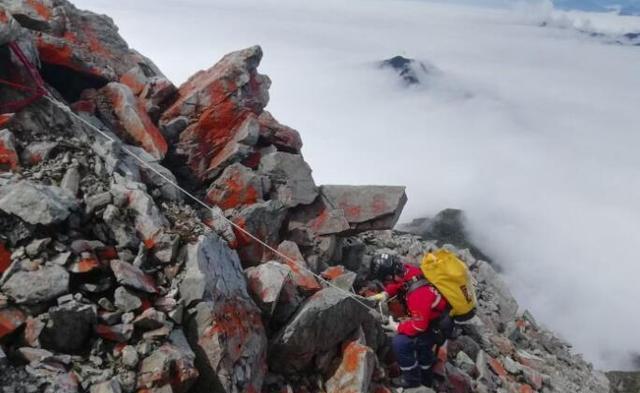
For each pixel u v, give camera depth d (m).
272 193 5.63
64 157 4.02
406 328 4.32
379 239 8.20
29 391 2.72
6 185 3.49
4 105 4.16
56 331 3.02
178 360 3.18
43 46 5.12
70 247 3.38
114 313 3.24
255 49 6.09
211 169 5.60
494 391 5.56
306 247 5.62
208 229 4.16
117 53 6.14
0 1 5.25
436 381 4.95
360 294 5.73
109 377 2.99
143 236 3.74
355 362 4.30
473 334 6.35
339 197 6.14
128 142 5.16
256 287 4.24
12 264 3.12
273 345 4.09
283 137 6.18
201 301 3.55
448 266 4.33
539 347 7.95
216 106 5.75
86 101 5.04
